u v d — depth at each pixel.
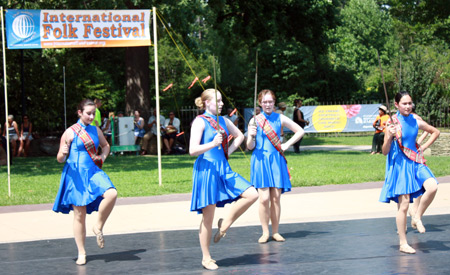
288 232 7.34
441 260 5.71
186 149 23.12
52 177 14.50
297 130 6.79
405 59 49.59
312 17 33.72
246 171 14.83
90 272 5.57
